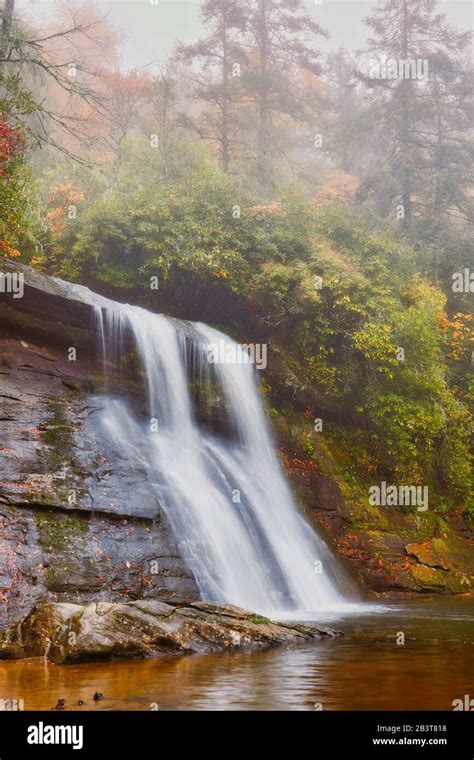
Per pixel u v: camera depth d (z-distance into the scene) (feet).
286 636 28.35
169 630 26.30
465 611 41.73
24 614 31.01
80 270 68.69
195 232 67.87
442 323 82.38
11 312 45.80
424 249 93.56
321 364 67.21
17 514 34.81
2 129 46.85
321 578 48.75
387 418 65.92
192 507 43.34
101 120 109.40
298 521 52.95
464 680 19.83
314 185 123.85
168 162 82.28
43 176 77.77
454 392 77.87
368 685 19.26
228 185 72.79
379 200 102.63
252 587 42.42
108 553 36.11
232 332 68.49
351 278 68.54
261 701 17.60
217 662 23.27
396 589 54.85
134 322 52.54
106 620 25.58
